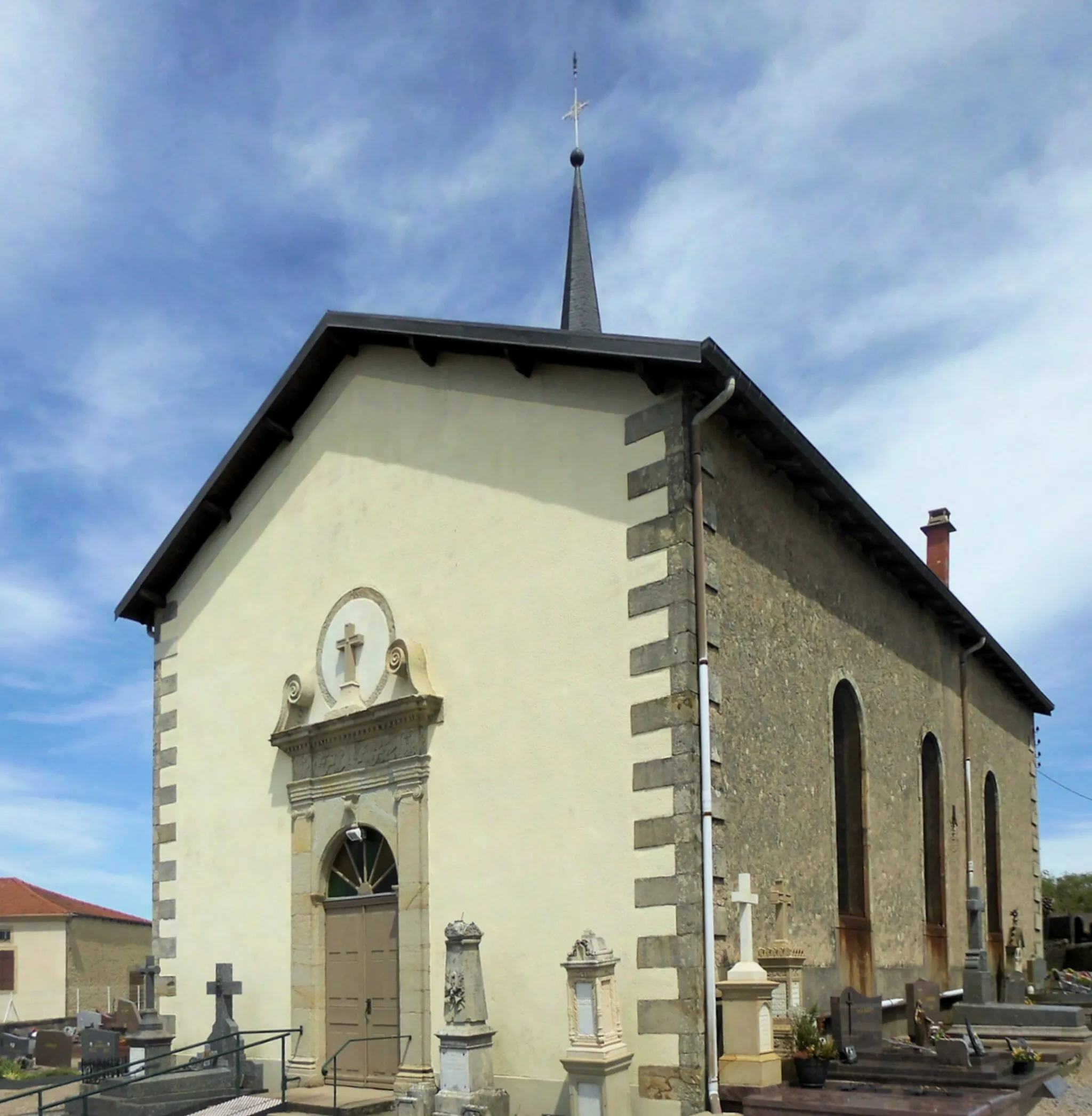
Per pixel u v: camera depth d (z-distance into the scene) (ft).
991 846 70.33
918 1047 40.60
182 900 52.90
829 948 42.32
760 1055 32.96
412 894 41.78
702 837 34.60
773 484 42.91
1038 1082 36.83
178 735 55.42
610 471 39.11
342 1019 44.75
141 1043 50.75
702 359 35.37
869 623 50.83
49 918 113.39
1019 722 79.77
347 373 50.72
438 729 42.57
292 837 48.03
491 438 43.45
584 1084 33.68
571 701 38.50
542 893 37.88
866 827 47.67
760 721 39.29
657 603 36.81
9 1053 76.95
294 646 50.42
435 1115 36.01
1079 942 92.43
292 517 52.03
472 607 42.55
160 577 57.77
